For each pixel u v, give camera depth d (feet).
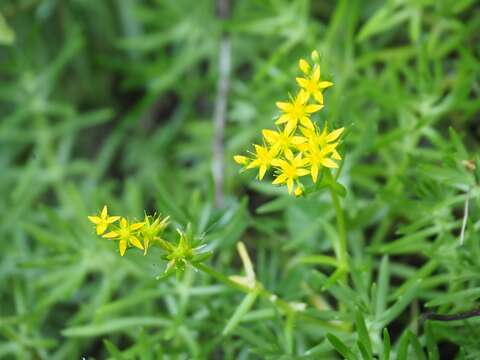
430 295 1.32
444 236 1.26
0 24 1.64
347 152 1.44
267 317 1.28
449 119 1.60
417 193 1.27
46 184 1.82
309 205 1.44
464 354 1.17
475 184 1.21
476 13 1.69
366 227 1.54
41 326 1.65
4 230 1.75
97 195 1.58
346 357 1.13
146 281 1.48
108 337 1.60
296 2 1.65
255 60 1.79
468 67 1.45
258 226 1.48
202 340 1.44
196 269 1.13
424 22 1.71
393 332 1.43
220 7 1.85
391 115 1.57
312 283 1.35
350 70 1.62
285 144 1.08
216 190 1.67
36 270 1.67
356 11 1.60
